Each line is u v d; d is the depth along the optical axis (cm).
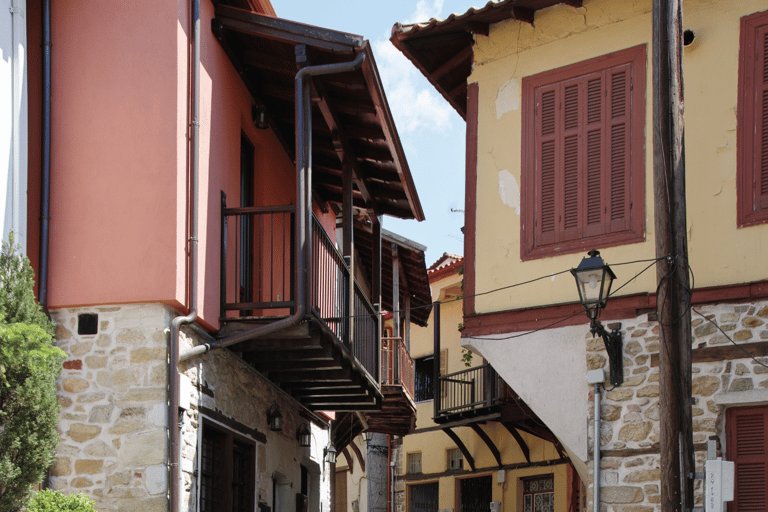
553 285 959
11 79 777
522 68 1032
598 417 891
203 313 836
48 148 811
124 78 824
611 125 959
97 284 790
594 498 873
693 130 912
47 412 678
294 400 1220
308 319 856
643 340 886
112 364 780
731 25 911
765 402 819
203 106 872
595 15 991
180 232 802
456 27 1058
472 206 1038
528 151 1009
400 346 1550
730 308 855
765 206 862
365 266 1797
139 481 754
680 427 679
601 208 948
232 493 946
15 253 752
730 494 662
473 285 1016
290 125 1148
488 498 2020
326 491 1503
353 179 1209
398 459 2414
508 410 1512
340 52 895
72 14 841
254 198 1069
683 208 717
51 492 678
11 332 628
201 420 839
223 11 912
